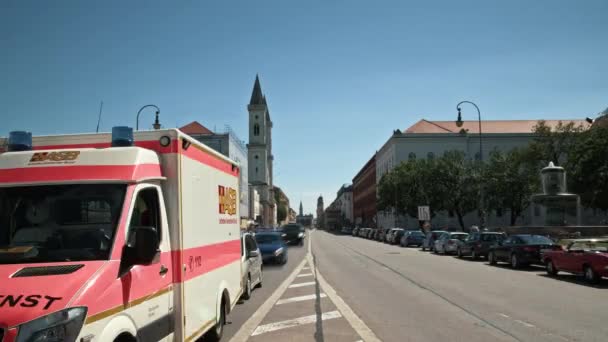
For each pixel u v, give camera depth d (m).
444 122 91.62
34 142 6.30
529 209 79.00
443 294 14.48
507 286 16.33
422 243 42.84
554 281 17.81
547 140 55.84
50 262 4.88
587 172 41.66
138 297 5.25
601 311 11.49
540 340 8.61
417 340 8.70
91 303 4.41
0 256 4.98
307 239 74.19
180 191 6.44
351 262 27.47
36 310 4.06
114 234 5.12
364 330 9.60
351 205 169.38
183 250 6.48
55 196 5.35
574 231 32.31
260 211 117.06
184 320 6.42
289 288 16.41
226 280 8.99
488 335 9.03
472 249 29.44
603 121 47.91
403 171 64.88
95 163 5.58
